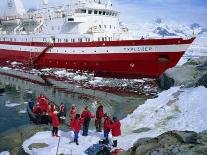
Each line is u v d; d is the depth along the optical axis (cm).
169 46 3531
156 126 1928
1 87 3609
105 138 1664
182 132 1246
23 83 3959
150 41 3597
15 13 5684
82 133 1870
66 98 3122
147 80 3800
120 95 3161
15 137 1859
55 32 4522
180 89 2717
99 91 3366
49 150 1548
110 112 2541
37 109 2266
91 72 4147
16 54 5328
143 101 2806
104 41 3869
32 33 4909
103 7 4291
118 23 4566
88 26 4209
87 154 1485
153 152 1117
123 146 1586
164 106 2270
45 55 4647
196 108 2072
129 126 2039
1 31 5841
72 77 4144
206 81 2583
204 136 1206
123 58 3788
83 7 4172
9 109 2783
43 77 4259
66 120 2328
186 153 1064
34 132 1886
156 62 3653
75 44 4188
